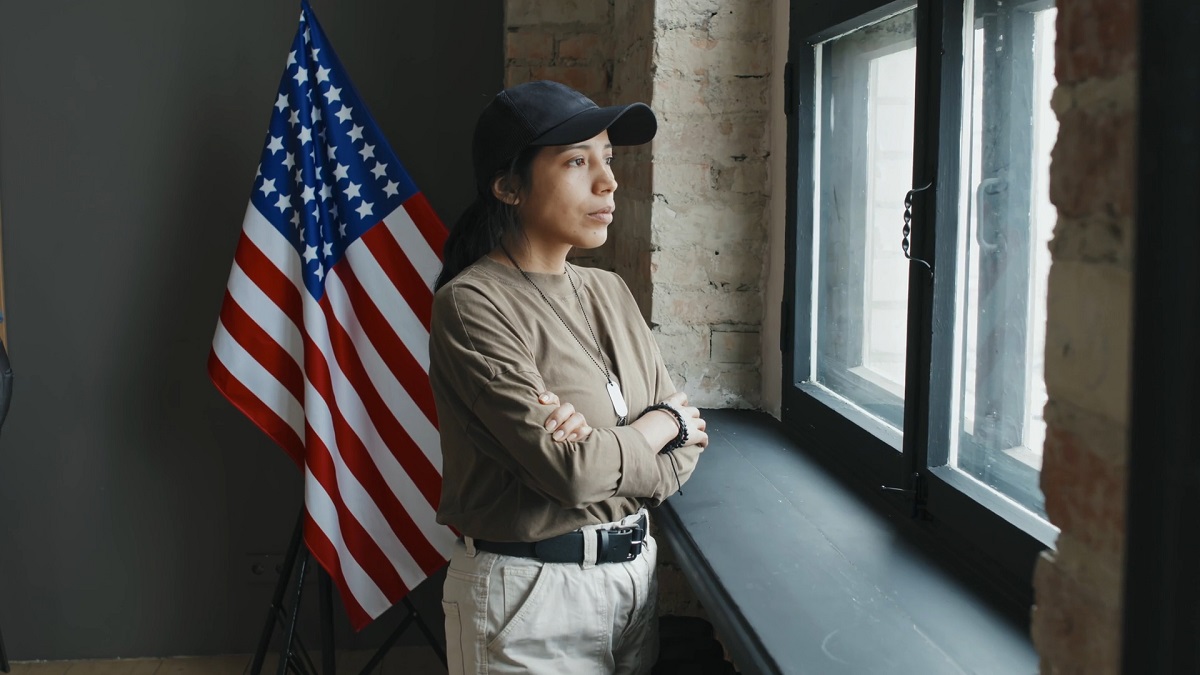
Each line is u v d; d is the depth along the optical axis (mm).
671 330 2520
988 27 1451
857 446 1935
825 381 2230
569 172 1622
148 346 3123
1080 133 619
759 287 2527
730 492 1897
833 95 2113
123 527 3180
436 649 2887
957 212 1554
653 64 2424
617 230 2900
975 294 1516
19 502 3141
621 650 1707
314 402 2639
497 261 1669
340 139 2688
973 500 1449
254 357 2678
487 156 1646
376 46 3070
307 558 2725
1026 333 1363
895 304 1812
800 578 1466
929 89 1564
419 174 3117
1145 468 463
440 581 3283
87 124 3021
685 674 1959
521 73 2992
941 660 1192
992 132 1447
